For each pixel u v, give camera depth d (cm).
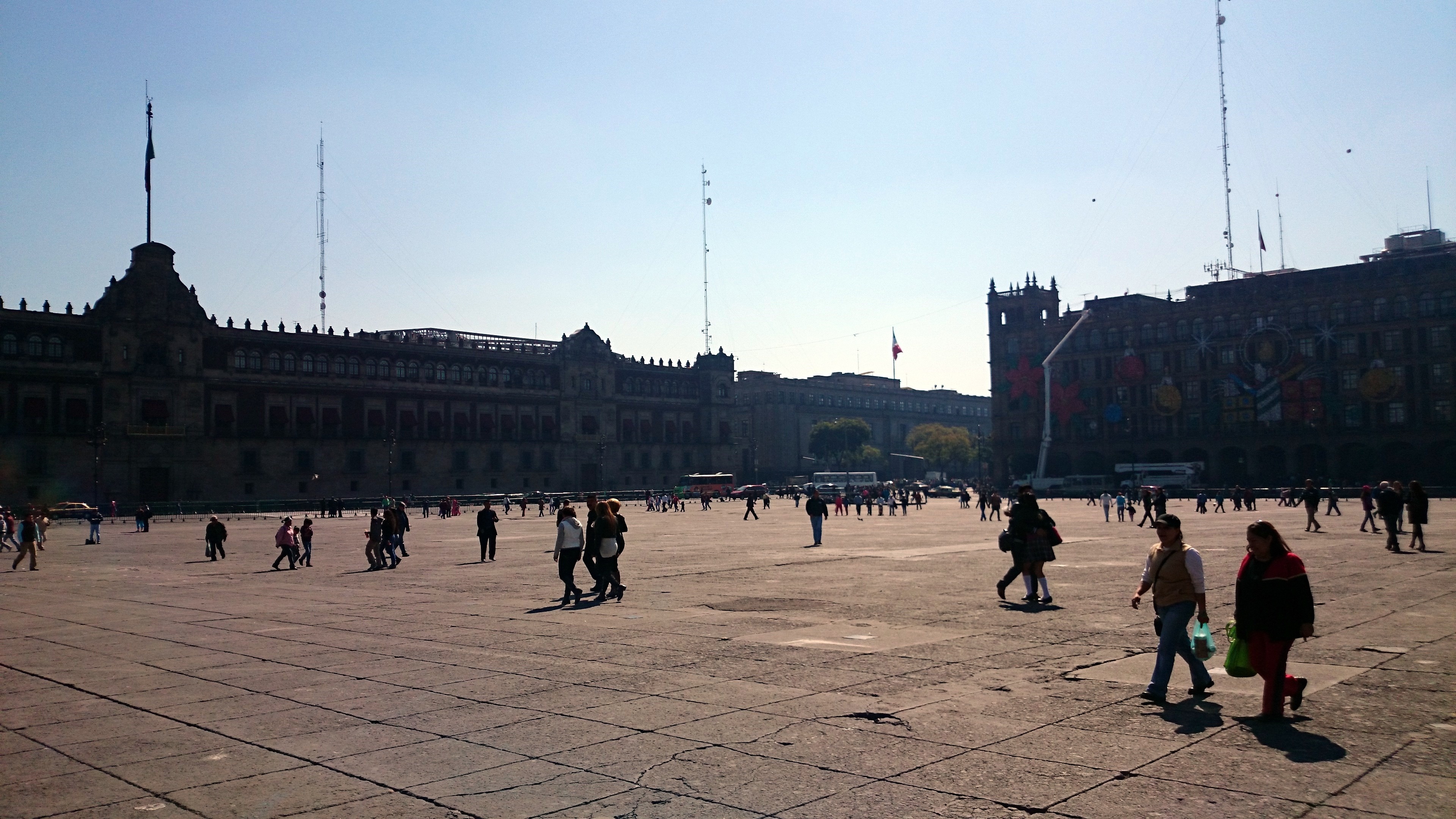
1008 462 15562
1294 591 1051
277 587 2795
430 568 3375
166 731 1108
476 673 1397
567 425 14550
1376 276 12444
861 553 3600
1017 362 15500
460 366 13538
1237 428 13200
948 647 1537
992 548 3844
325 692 1293
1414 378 11969
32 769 970
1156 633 1644
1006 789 864
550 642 1653
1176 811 800
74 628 1967
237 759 994
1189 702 1162
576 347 14750
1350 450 12494
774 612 1973
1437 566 2675
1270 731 1027
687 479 14562
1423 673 1273
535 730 1081
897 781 891
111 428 10725
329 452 12238
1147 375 14100
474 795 874
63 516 9212
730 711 1149
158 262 11150
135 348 10938
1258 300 13138
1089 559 3105
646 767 942
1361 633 1572
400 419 12875
